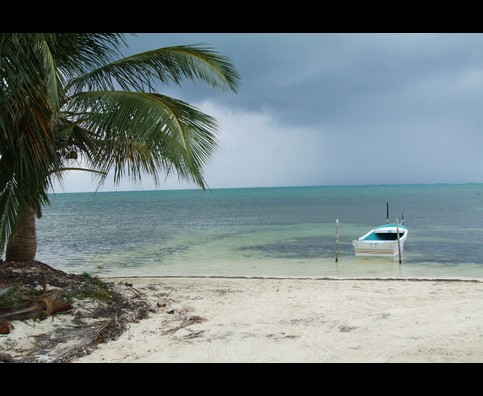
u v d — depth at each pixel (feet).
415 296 28.63
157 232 99.14
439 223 111.55
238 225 118.83
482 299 27.45
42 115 21.79
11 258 28.07
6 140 21.35
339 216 153.07
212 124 23.88
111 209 245.86
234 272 47.85
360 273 46.70
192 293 30.40
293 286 33.19
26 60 19.36
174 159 23.36
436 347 18.42
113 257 60.44
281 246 71.46
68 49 24.18
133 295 27.78
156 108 22.12
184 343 19.57
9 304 20.49
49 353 17.62
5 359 16.72
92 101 23.62
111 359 17.62
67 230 107.14
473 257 57.31
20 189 21.99
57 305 21.17
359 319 23.07
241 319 23.54
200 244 75.05
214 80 25.57
